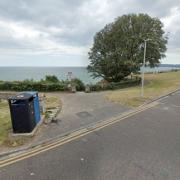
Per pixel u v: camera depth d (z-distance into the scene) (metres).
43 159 6.04
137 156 6.21
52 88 23.14
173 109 13.34
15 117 7.80
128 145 7.08
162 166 5.59
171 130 8.77
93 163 5.78
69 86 22.89
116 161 5.89
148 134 8.23
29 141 7.35
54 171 5.35
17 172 5.30
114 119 10.68
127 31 35.75
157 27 36.38
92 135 8.14
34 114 8.62
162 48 36.56
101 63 37.50
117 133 8.38
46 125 9.33
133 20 36.09
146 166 5.59
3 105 15.30
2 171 5.36
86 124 9.60
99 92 22.75
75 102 15.52
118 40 35.88
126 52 33.84
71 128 8.95
